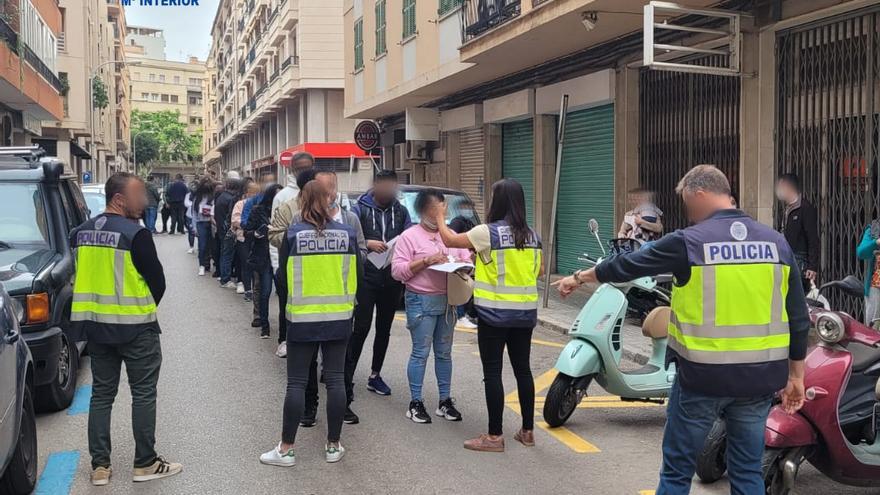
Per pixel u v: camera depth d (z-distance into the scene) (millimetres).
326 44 37219
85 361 9039
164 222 30750
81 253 5238
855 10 9023
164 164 116188
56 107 28828
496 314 5758
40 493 5141
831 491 5199
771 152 10250
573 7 11133
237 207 12961
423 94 20047
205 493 5148
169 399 7418
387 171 7418
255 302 10984
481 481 5379
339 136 38156
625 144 13320
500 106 17672
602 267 4199
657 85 12773
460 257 6621
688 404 3906
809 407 4523
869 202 8938
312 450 6004
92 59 49469
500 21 14016
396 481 5371
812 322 4941
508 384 8109
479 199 19484
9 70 19844
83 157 47594
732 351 3770
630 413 7078
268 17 46375
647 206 11188
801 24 9742
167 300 13734
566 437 6363
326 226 5629
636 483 5367
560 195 16328
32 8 24000
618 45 13047
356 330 6824
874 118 8914
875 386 4844
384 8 22000
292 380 5656
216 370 8570
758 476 3943
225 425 6629
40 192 7801
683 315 3881
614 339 6367
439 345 6777
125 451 5969
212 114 101375
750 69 10422
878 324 5629
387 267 6980
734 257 3801
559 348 9938
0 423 4230
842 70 9289
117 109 75062
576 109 15148
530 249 5836
